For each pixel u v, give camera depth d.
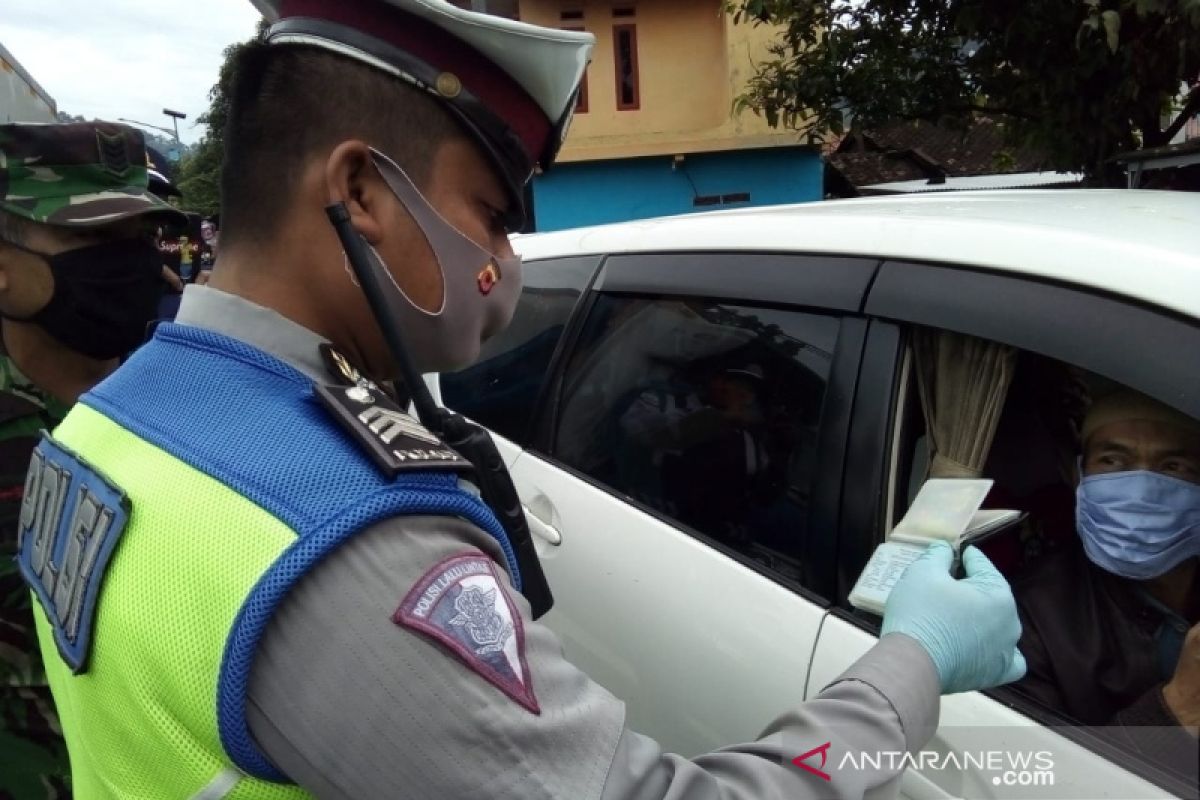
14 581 1.42
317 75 0.74
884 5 5.04
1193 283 0.98
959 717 1.07
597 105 9.57
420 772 0.60
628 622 1.54
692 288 1.64
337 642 0.60
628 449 1.69
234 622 0.60
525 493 1.85
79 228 1.45
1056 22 4.23
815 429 1.36
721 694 1.36
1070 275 1.08
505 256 0.89
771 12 5.39
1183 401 0.95
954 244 1.23
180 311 0.80
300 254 0.76
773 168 9.41
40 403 1.52
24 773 1.46
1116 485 1.14
